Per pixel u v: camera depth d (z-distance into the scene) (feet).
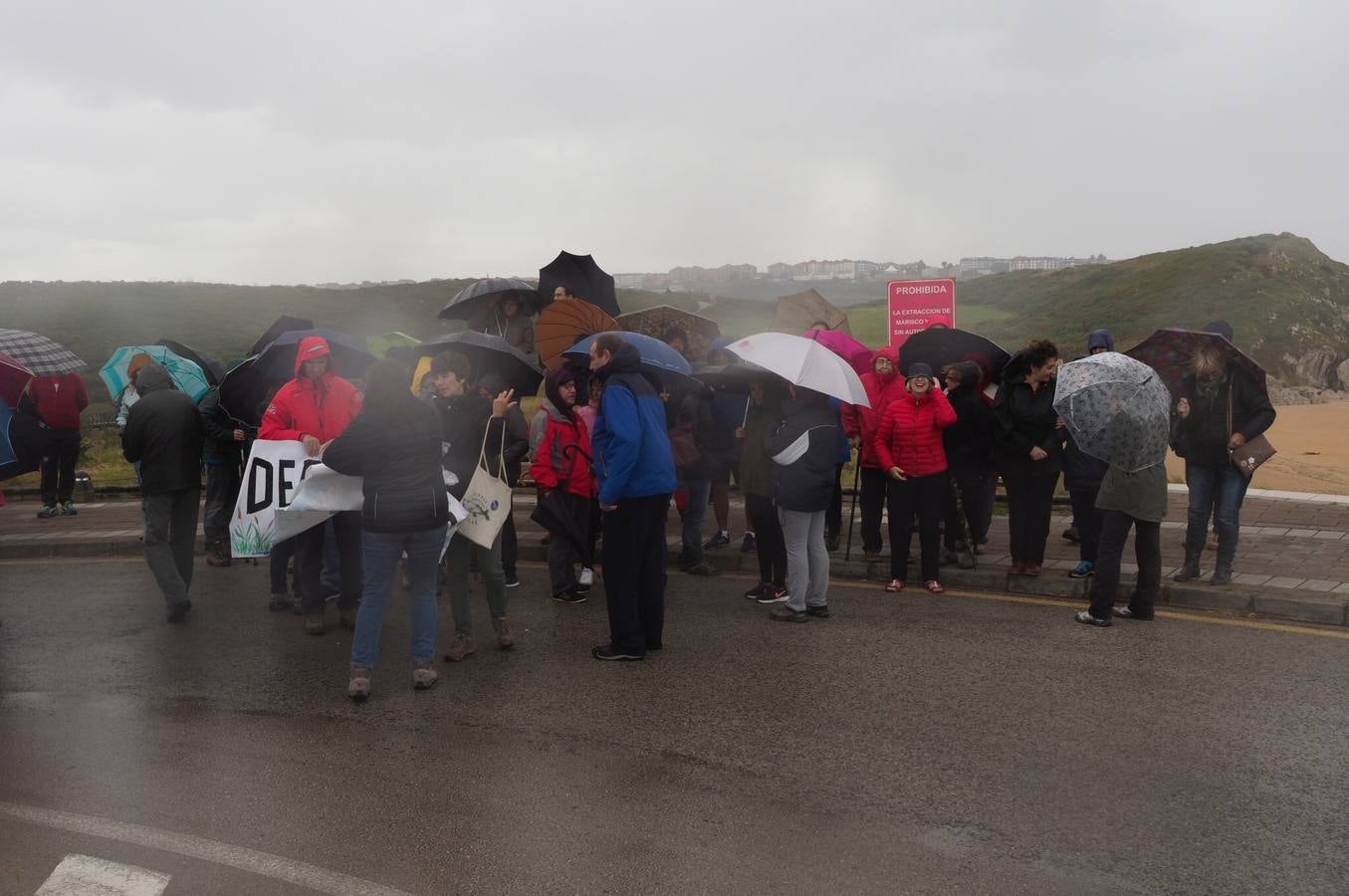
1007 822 13.84
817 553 24.81
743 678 20.36
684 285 466.70
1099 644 22.35
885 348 29.19
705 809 14.34
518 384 28.91
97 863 12.89
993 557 31.07
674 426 30.58
